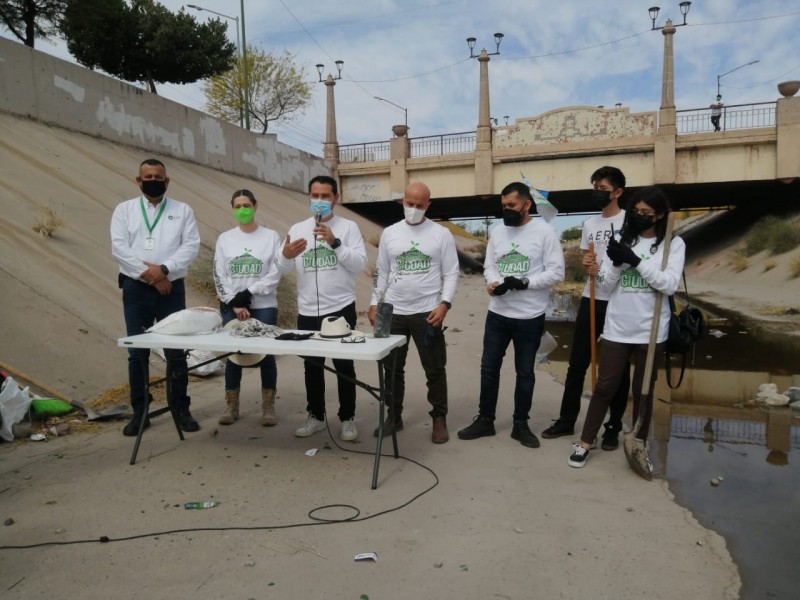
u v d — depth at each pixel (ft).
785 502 12.61
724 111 71.31
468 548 10.48
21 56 41.98
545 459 14.97
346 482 13.43
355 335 14.49
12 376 17.42
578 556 10.21
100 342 21.89
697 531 11.11
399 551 10.37
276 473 13.93
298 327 17.15
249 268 17.70
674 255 13.87
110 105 50.57
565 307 54.85
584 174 78.79
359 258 16.46
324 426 17.46
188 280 31.50
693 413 19.83
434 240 16.28
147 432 16.83
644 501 12.46
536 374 25.27
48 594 9.05
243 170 71.61
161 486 13.08
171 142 58.75
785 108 68.69
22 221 27.30
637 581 9.45
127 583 9.35
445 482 13.44
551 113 79.25
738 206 100.53
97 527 11.16
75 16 72.02
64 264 25.70
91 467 14.12
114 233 16.38
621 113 75.72
